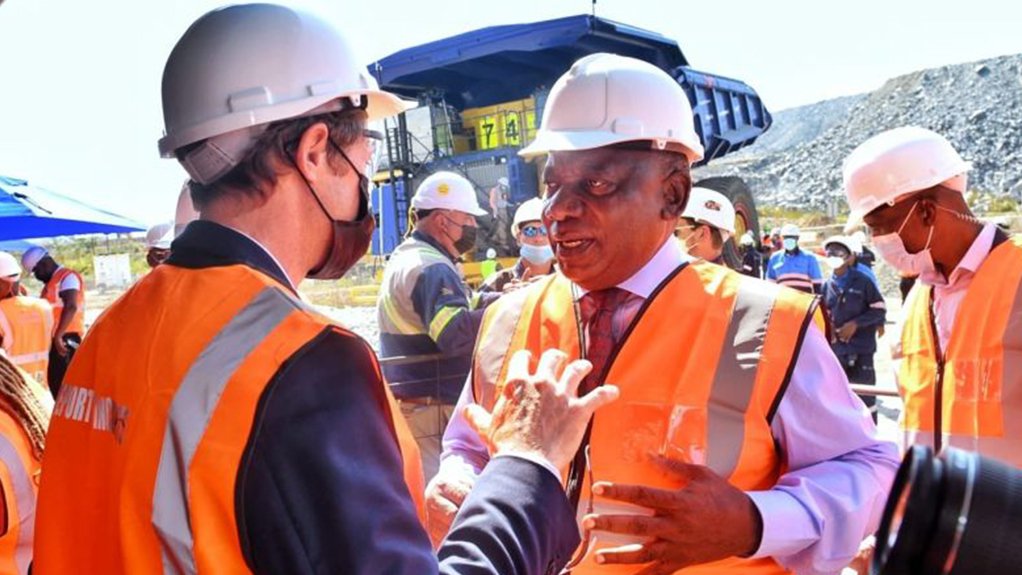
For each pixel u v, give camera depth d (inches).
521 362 55.8
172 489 40.4
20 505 73.5
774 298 68.9
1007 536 19.1
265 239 47.4
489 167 445.1
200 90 46.7
